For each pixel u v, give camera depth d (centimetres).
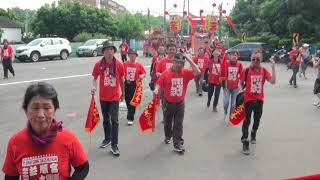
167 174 671
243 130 798
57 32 5275
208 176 664
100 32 5466
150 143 855
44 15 5278
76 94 1508
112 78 761
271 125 1030
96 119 791
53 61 3228
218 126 1018
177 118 781
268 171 691
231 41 4278
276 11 3619
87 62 3100
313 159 757
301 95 1541
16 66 2722
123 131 955
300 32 3450
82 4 5406
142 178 653
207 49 1540
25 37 5647
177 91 767
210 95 1250
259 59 779
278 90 1673
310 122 1068
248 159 756
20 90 1586
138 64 1009
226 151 806
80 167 297
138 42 6044
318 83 1291
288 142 873
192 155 777
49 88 278
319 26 3347
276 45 3603
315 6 3409
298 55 1938
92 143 851
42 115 272
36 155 280
